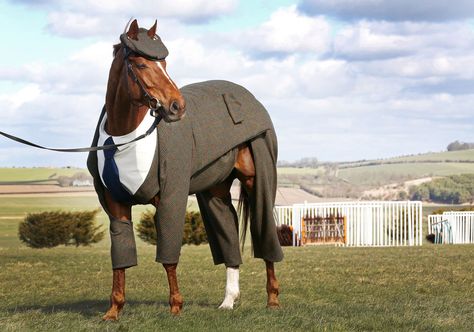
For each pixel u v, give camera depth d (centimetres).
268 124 836
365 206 2670
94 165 714
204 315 745
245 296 989
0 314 783
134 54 664
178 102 654
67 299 1045
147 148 689
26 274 1415
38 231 2533
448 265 1476
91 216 2636
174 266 719
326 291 1070
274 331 669
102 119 720
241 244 872
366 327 703
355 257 1725
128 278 1302
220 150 769
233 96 814
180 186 707
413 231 2650
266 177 834
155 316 716
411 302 895
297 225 2661
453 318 751
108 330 642
